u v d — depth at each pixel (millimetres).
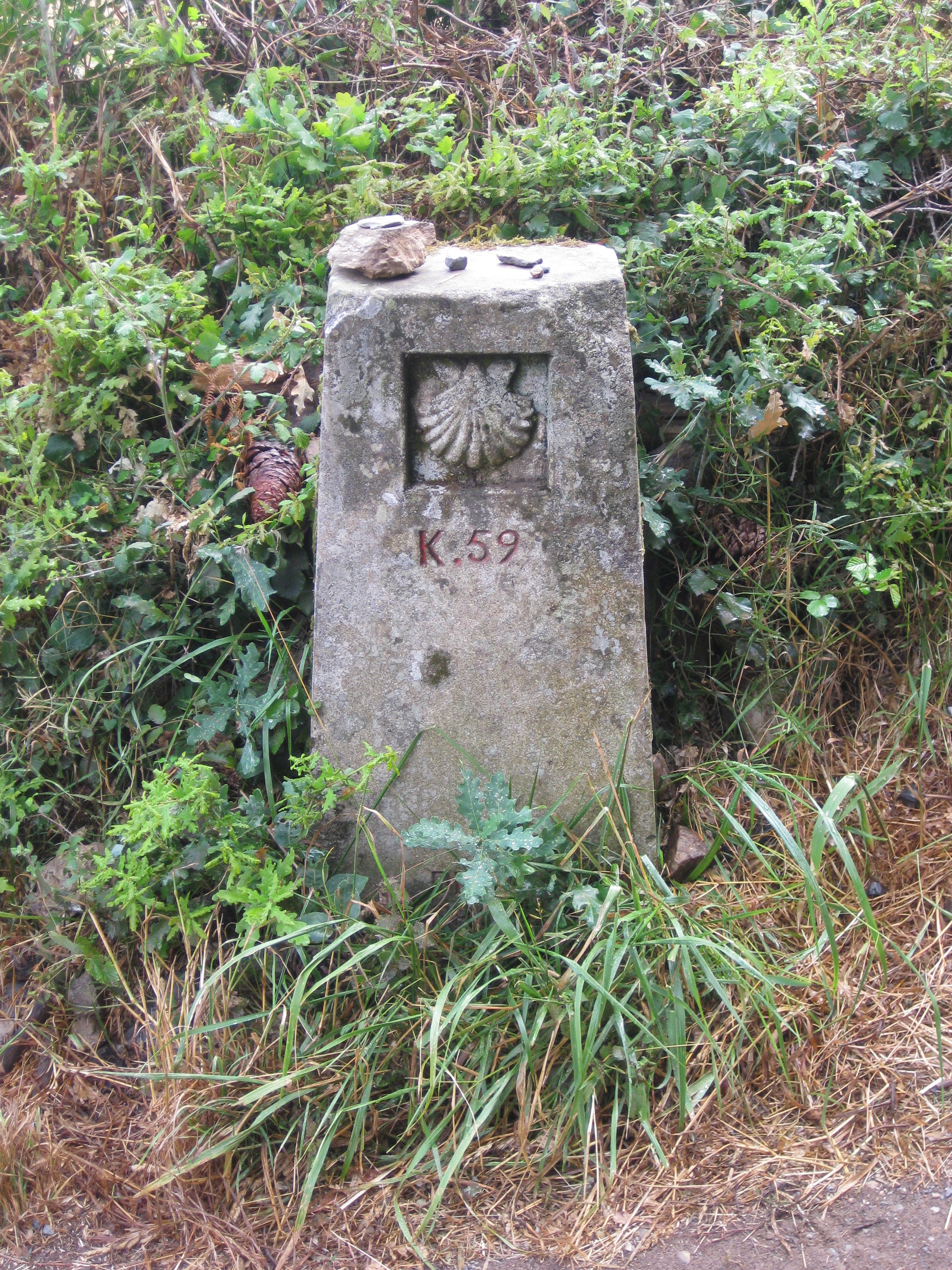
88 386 1466
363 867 1265
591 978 1048
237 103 1703
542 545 1217
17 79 1765
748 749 1463
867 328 1507
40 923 1301
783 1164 1024
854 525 1463
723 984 1133
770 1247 962
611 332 1183
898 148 1652
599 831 1258
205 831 1208
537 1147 1056
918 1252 944
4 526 1396
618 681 1239
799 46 1628
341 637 1240
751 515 1488
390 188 1565
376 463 1208
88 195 1592
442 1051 1092
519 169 1526
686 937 1088
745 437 1445
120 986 1242
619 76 1667
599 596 1225
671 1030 1068
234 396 1439
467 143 1621
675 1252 968
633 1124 1067
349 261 1210
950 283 1524
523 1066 1048
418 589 1228
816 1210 986
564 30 1751
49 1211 1052
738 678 1482
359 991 1131
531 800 1256
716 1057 1089
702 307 1519
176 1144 1048
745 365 1409
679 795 1397
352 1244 998
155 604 1406
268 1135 1072
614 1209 1006
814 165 1599
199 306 1497
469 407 1196
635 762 1255
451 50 1763
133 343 1410
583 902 1135
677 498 1439
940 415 1513
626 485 1207
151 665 1401
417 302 1173
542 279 1195
